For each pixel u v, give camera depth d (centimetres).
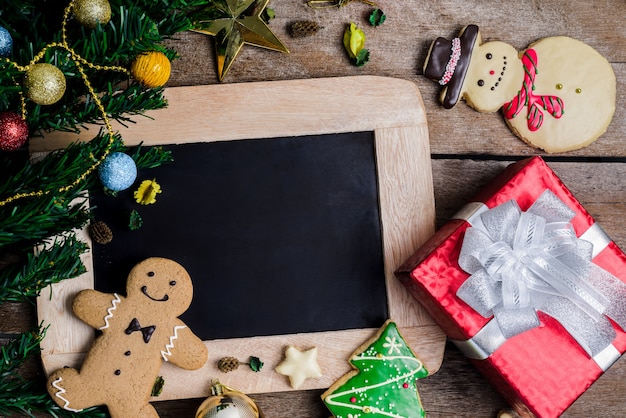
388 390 62
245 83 64
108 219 63
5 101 49
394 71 66
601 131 65
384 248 64
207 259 63
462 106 66
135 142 63
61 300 62
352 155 64
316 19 66
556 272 58
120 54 49
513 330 58
